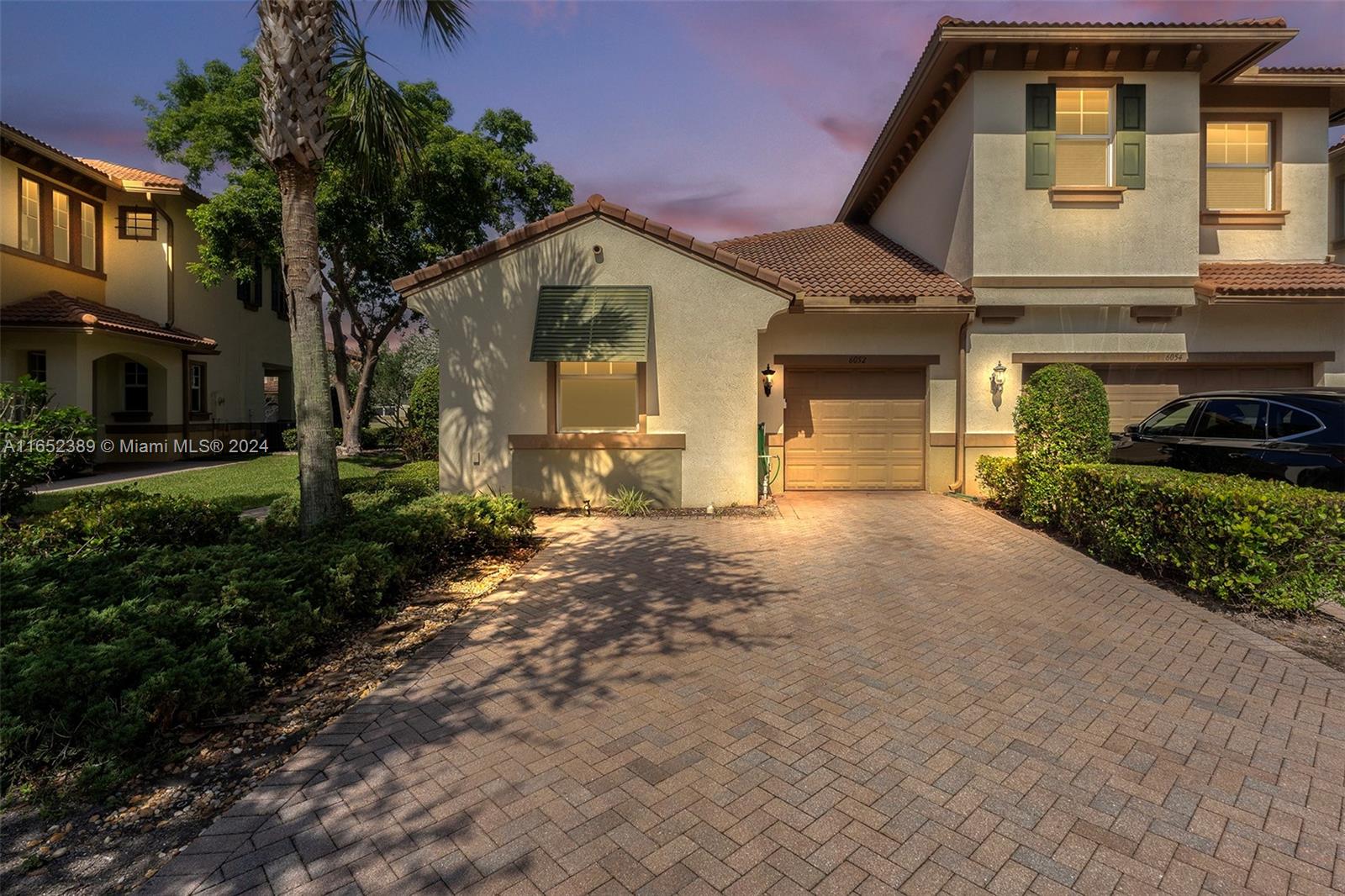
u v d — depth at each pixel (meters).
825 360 12.17
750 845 2.90
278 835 2.95
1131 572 7.17
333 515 7.05
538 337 10.19
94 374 18.16
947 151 12.35
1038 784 3.34
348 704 4.20
